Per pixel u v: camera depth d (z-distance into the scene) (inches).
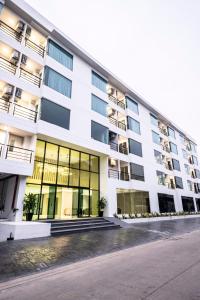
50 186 582.9
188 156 1572.3
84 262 242.5
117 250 305.0
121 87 952.3
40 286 171.5
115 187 758.5
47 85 598.9
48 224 415.2
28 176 496.4
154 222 761.0
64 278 190.1
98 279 185.6
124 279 183.0
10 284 174.7
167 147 1309.1
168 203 1066.1
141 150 973.2
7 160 454.9
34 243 335.9
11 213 462.3
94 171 739.4
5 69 548.4
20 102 567.5
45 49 640.4
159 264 227.3
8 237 366.0
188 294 146.3
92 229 507.8
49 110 578.9
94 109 743.7
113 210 712.4
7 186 518.0
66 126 613.9
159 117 1264.8
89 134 686.5
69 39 693.9
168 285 164.4
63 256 262.4
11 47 550.9
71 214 642.2
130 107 997.2
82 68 749.3
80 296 150.3
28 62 596.4
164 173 1128.8
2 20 581.6
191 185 1422.2
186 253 278.5
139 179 898.1
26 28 604.4
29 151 534.0
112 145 844.0
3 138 513.0
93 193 715.4
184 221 822.5
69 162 652.7
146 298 142.6
